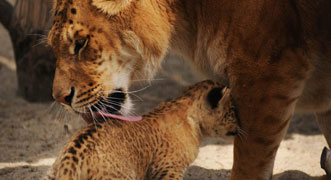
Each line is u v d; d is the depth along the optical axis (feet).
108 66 24.81
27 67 46.06
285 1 22.91
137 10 24.70
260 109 24.04
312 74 24.68
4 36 71.72
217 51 24.72
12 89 51.34
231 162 33.45
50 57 44.96
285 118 24.18
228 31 24.03
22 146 36.22
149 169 26.03
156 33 25.44
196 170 32.01
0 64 59.41
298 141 37.88
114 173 23.15
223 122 27.76
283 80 23.39
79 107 24.67
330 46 24.07
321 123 29.68
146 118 26.45
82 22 24.20
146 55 25.70
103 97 24.91
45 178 22.24
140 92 50.88
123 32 24.72
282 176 30.73
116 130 24.13
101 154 22.76
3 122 41.45
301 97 26.14
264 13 23.00
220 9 24.30
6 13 46.39
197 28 25.93
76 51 24.43
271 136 24.49
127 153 24.11
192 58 27.61
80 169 21.86
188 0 25.59
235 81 24.25
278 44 23.00
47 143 36.99
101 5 24.03
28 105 45.65
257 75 23.56
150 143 25.73
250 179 25.54
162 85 53.16
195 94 28.30
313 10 23.47
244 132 24.85
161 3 25.53
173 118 27.20
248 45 23.40
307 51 23.68
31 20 44.45
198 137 28.09
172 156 26.45
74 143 22.25
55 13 24.91
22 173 30.78
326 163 27.48
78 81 24.48
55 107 43.98
